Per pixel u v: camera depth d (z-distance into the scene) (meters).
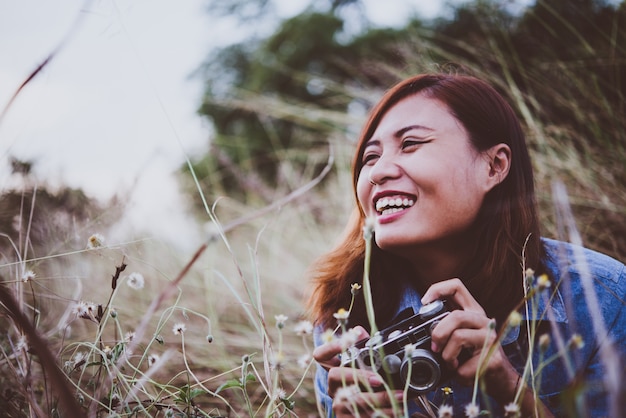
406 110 1.41
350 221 1.61
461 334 1.17
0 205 2.01
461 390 1.38
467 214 1.37
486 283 1.40
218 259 3.14
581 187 2.34
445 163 1.35
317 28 8.73
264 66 8.89
